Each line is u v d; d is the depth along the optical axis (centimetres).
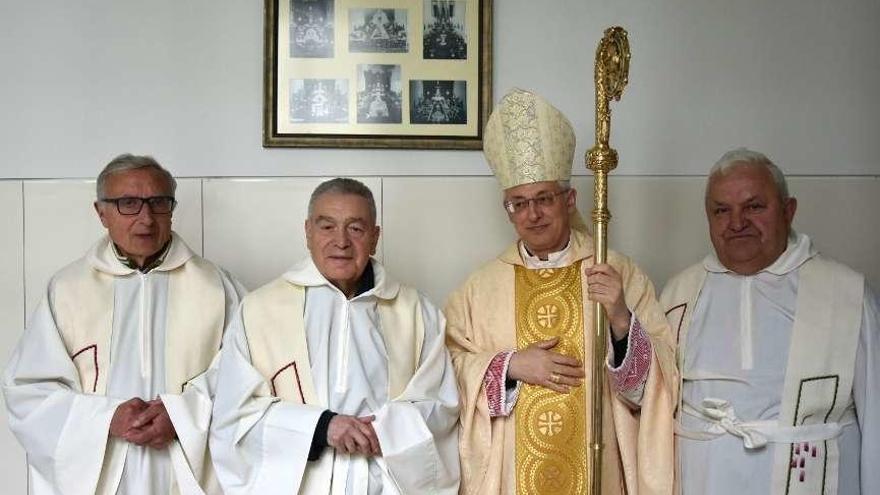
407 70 371
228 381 279
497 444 293
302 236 368
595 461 278
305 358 281
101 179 292
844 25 388
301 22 368
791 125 385
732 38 385
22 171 363
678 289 312
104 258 298
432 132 370
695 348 298
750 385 287
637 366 285
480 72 372
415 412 275
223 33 370
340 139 367
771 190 293
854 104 386
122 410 278
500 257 317
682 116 383
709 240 379
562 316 301
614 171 379
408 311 296
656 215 379
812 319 289
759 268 298
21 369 287
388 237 370
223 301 304
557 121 295
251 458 273
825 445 282
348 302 286
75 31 366
